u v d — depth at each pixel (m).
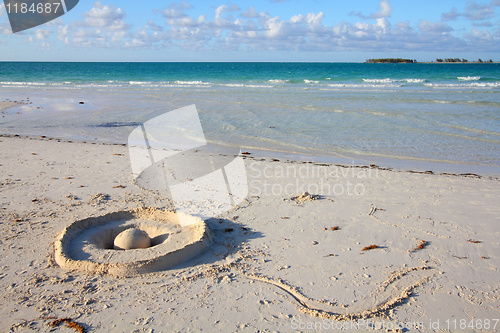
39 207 5.71
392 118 15.26
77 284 3.77
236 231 5.10
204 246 4.54
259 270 4.11
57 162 8.39
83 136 11.84
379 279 3.96
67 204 5.87
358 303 3.55
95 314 3.31
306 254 4.48
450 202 6.29
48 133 12.20
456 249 4.63
